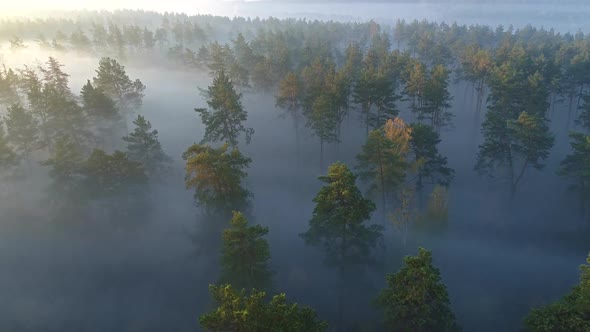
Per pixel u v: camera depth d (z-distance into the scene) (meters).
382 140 39.28
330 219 33.09
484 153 53.50
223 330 18.12
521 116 48.12
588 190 48.75
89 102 56.00
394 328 23.45
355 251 41.47
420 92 68.69
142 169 45.88
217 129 53.22
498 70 67.31
